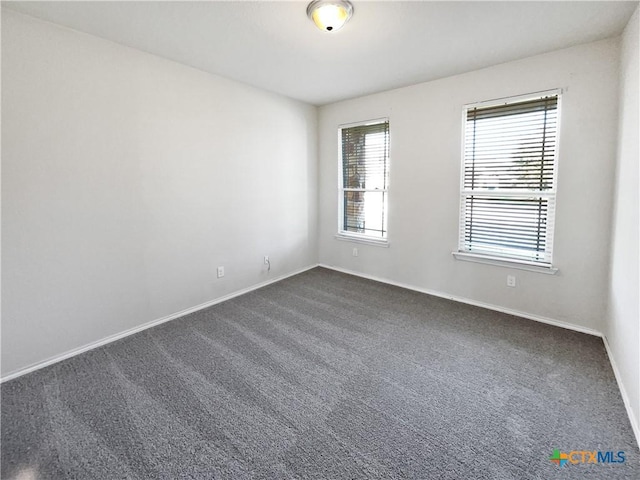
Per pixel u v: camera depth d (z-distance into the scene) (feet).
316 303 11.45
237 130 11.50
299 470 4.87
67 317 7.93
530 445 5.29
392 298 11.88
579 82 8.45
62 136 7.48
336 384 6.93
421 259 12.37
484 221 10.71
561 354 8.02
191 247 10.51
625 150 7.10
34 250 7.29
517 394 6.56
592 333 8.99
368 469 4.88
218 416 5.98
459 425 5.75
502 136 9.99
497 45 8.34
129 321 9.16
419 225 12.24
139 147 8.90
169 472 4.85
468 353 8.13
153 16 6.88
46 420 5.88
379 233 13.73
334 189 14.85
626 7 6.52
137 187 8.96
